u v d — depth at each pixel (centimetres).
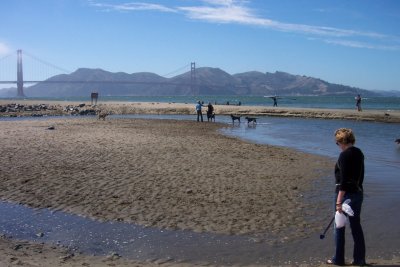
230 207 1005
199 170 1429
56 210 977
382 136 2780
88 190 1145
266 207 1010
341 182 644
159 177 1305
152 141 2242
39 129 2931
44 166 1463
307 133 3008
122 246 770
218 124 3841
